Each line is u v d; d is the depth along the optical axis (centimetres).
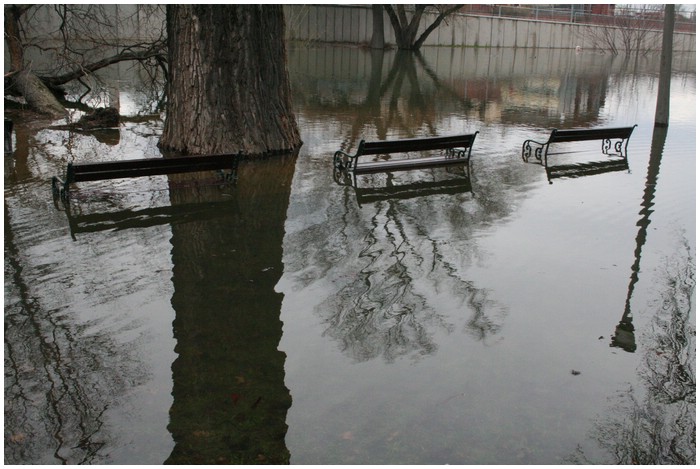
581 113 1838
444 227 754
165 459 347
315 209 814
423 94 2150
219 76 1096
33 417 383
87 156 1089
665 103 1577
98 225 725
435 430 377
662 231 758
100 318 505
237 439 364
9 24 1609
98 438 364
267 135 1138
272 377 429
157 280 580
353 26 4262
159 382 420
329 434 370
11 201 805
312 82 2327
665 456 362
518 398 413
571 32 5469
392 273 609
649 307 553
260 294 556
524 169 1078
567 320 524
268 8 1126
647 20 5275
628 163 1145
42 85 1580
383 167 1036
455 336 491
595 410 404
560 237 729
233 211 794
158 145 1192
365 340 482
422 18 4444
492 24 4928
